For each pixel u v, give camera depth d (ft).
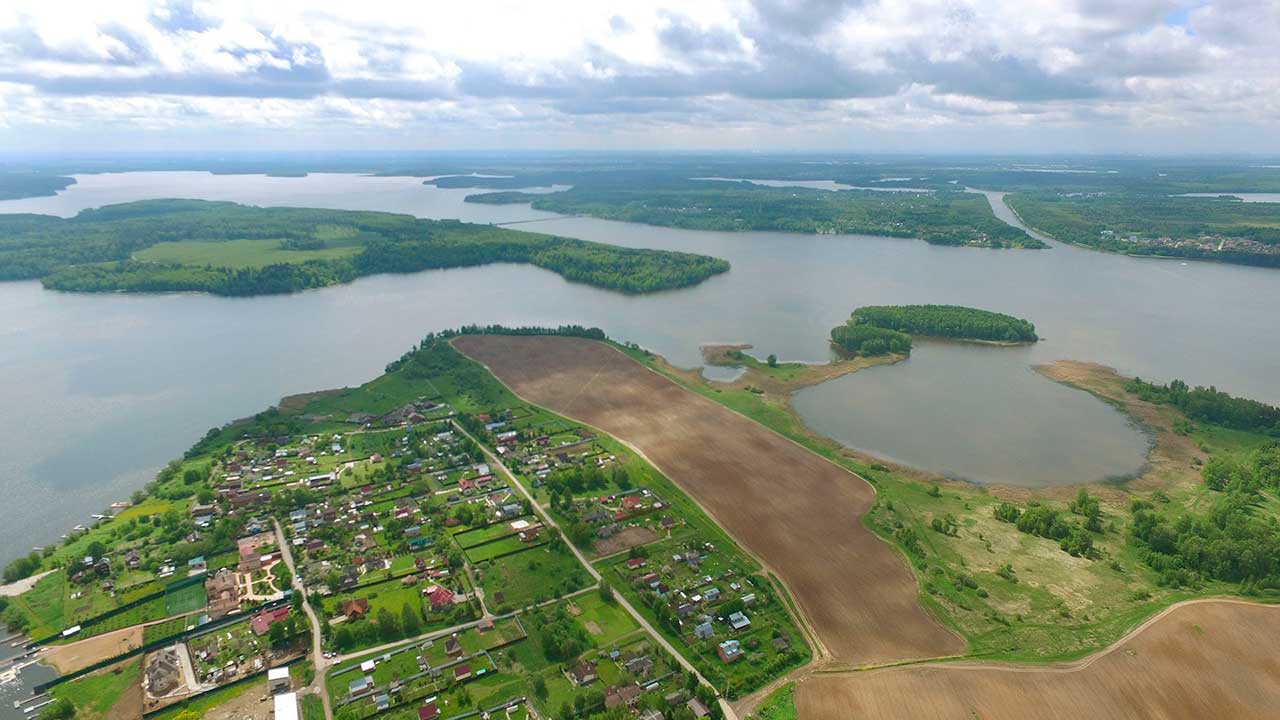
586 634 506.48
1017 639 510.17
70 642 497.87
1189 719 444.14
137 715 439.22
